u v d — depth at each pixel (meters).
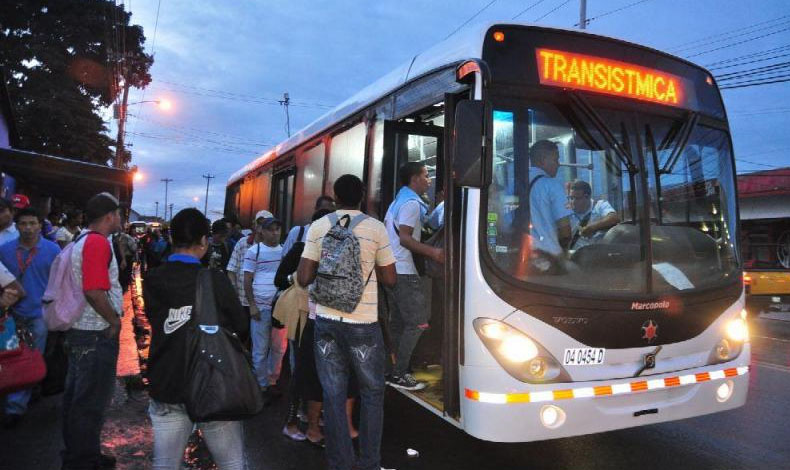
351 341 3.78
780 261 19.47
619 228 4.00
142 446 4.79
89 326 3.92
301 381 4.73
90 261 3.76
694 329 4.05
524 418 3.55
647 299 3.88
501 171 3.81
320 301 3.79
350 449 3.85
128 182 11.26
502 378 3.58
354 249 3.76
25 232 5.31
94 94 25.62
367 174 5.80
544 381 3.62
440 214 5.17
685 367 4.02
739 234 4.50
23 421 5.33
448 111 3.99
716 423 5.55
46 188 14.71
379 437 3.82
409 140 5.66
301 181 8.38
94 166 10.77
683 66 4.54
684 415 4.00
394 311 4.88
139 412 5.68
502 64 3.93
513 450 4.79
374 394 3.81
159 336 3.00
